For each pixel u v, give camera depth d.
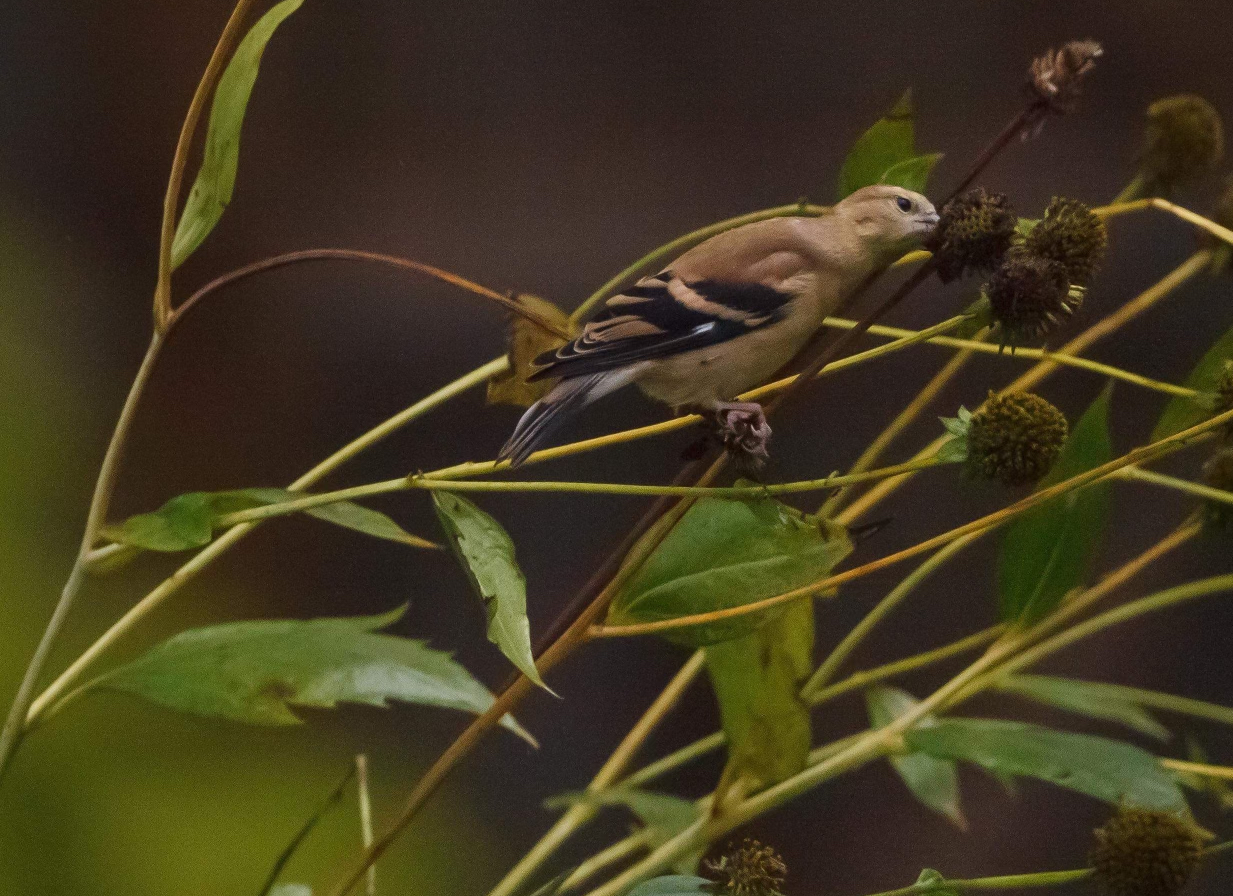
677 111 8.34
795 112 8.33
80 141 8.48
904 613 7.70
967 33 8.17
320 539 8.05
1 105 8.33
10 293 7.92
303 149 8.33
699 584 5.27
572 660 7.92
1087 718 7.53
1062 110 5.26
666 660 7.92
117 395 8.32
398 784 6.85
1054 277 5.25
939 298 7.42
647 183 8.33
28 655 5.99
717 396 5.30
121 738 5.61
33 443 7.45
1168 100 5.36
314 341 8.48
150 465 8.20
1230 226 5.35
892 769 7.82
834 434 7.81
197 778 5.68
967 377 7.71
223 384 8.43
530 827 7.59
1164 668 7.73
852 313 7.44
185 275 8.39
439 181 8.38
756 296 5.30
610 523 8.02
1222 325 7.85
